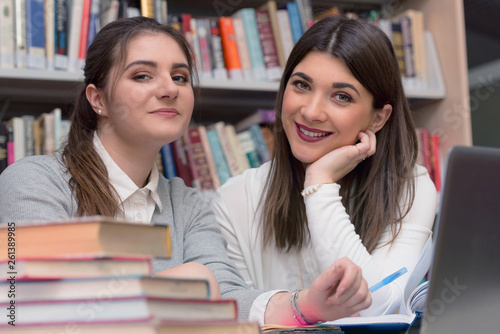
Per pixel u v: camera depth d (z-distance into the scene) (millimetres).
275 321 815
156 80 1045
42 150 1612
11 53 1578
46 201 1019
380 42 1273
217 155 1854
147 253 501
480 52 2584
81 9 1683
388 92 1299
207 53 1881
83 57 1679
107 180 1078
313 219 1181
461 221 642
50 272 463
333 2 2291
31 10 1605
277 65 1970
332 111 1246
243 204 1451
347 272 684
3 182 1058
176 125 1054
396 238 1307
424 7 2326
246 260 1414
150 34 1070
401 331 789
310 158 1281
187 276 696
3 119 1889
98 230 470
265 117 1918
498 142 2523
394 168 1355
